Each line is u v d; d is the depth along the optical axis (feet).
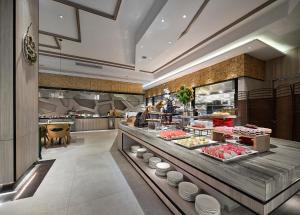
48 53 18.67
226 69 16.79
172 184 6.42
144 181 8.21
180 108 10.45
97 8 10.43
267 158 4.03
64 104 28.94
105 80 32.14
